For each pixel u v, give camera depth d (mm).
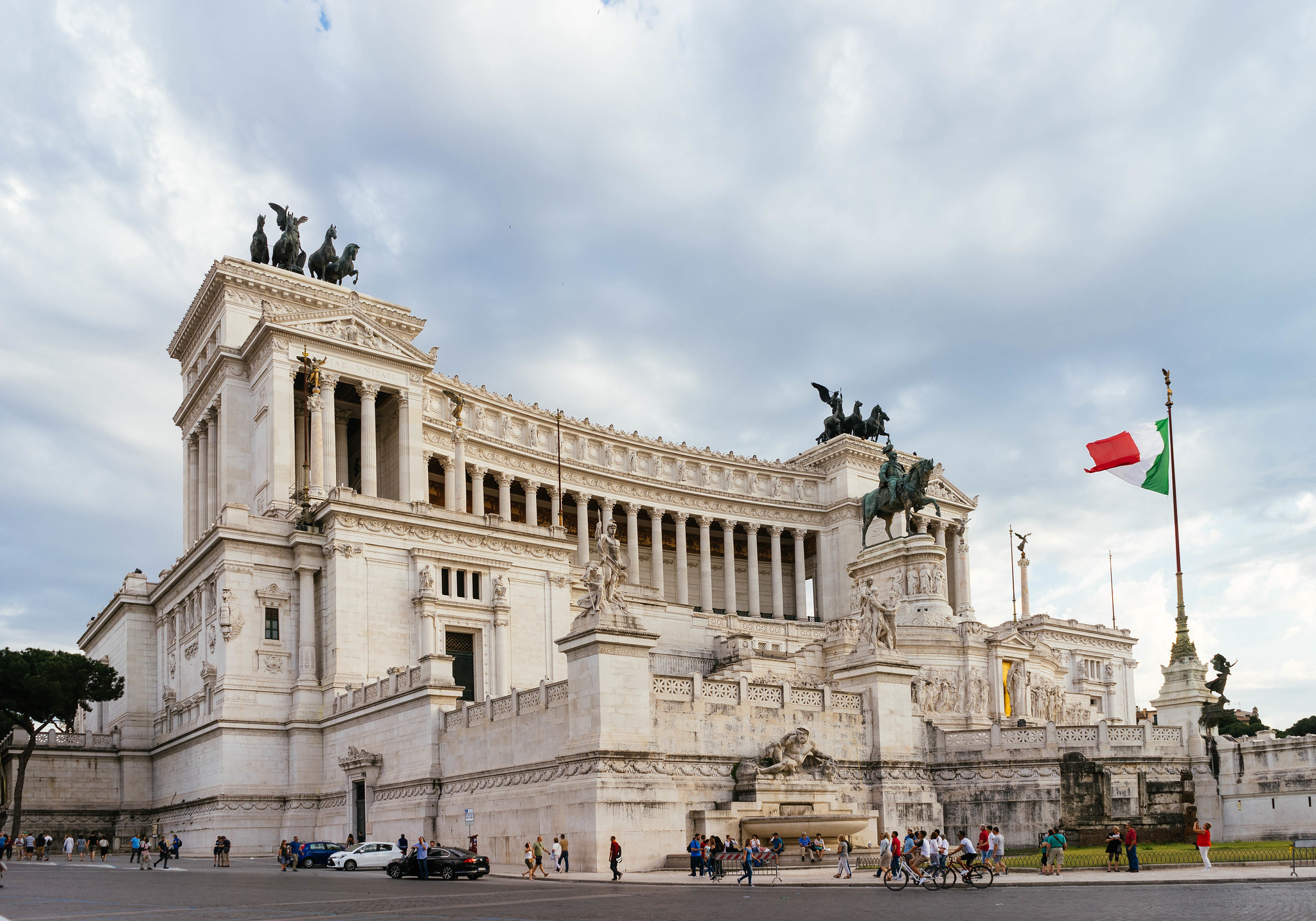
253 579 83562
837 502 154375
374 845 59281
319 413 95188
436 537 88438
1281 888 38062
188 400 115062
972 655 95812
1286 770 60688
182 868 62750
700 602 152750
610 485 138875
